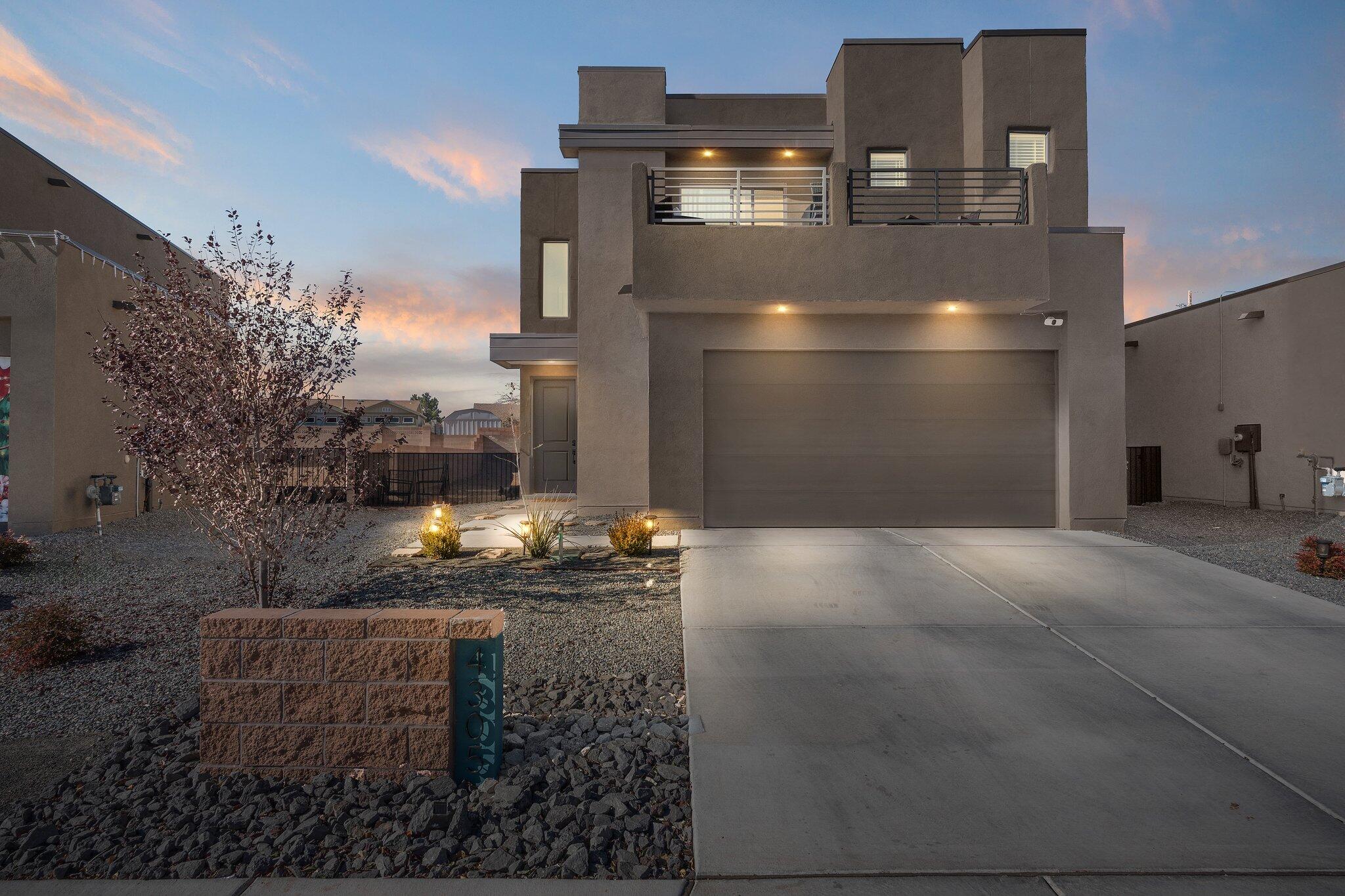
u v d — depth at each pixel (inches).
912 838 123.7
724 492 419.2
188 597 280.4
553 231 621.0
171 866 114.6
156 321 230.8
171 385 225.8
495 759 138.2
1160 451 670.5
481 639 137.9
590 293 474.0
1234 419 589.0
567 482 617.0
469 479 777.6
